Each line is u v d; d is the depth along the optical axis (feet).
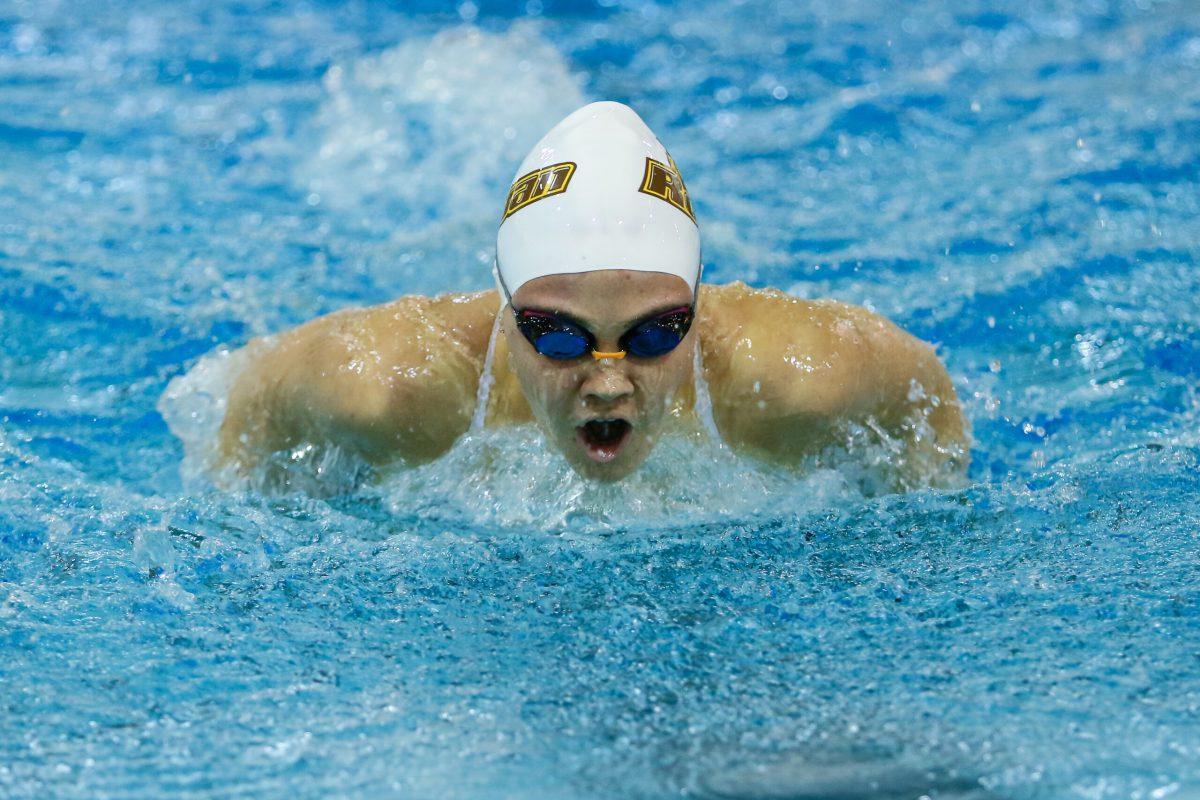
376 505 33.47
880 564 29.43
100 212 55.01
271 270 49.47
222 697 24.17
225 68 73.97
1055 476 34.04
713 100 70.08
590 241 28.19
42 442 37.52
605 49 77.71
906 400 34.32
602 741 22.52
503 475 33.30
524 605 27.78
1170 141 59.72
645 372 28.71
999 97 68.13
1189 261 48.32
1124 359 41.73
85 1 86.58
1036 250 49.65
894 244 50.85
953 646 25.54
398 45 75.92
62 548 30.45
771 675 24.67
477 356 33.19
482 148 62.13
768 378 32.50
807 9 85.76
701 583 28.66
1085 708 23.13
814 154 61.93
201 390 38.65
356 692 24.32
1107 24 79.92
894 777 21.20
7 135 63.77
